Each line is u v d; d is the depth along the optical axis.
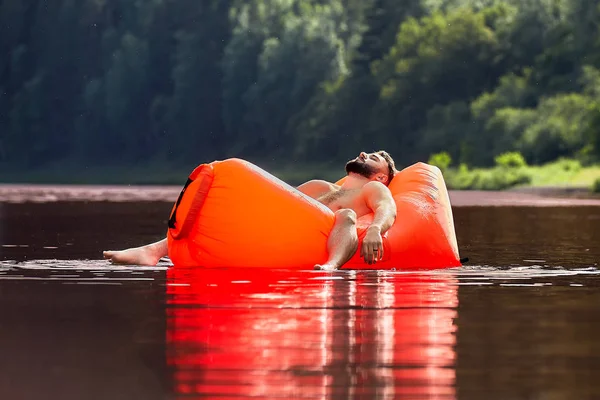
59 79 146.38
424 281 11.80
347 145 118.62
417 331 8.16
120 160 141.62
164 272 12.80
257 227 12.83
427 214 13.75
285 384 6.28
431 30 115.06
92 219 28.34
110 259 14.57
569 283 11.75
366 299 10.07
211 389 6.14
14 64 146.88
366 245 12.67
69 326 8.44
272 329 8.23
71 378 6.45
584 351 7.34
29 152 143.88
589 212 33.16
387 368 6.73
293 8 142.12
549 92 100.12
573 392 6.08
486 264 14.30
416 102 112.56
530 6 110.00
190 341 7.68
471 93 110.69
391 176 14.38
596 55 100.62
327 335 7.94
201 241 13.10
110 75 142.25
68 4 147.75
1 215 30.86
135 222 26.72
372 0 127.06
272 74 128.50
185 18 144.88
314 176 116.44
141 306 9.62
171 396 5.98
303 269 12.87
